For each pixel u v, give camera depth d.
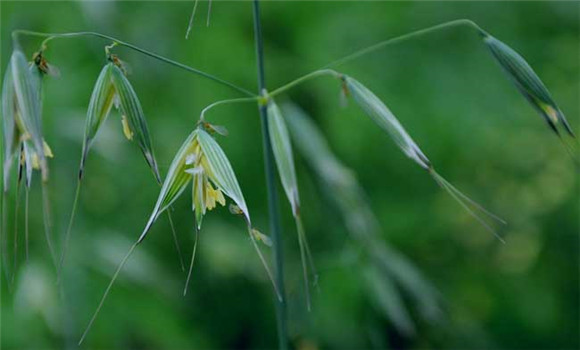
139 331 0.51
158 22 0.53
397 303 0.41
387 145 0.58
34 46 0.49
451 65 0.58
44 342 0.48
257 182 0.57
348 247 0.42
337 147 0.58
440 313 0.44
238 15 0.57
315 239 0.55
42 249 0.47
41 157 0.29
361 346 0.51
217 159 0.30
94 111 0.30
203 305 0.57
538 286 0.64
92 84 0.51
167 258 0.55
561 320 0.63
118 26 0.51
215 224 0.53
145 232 0.29
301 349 0.41
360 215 0.41
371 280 0.41
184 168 0.30
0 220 0.46
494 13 0.60
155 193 0.55
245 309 0.57
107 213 0.54
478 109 0.58
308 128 0.41
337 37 0.56
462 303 0.63
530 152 0.65
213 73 0.54
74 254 0.46
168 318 0.51
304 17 0.57
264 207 0.56
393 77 0.57
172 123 0.53
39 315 0.48
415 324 0.54
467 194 0.64
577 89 0.64
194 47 0.55
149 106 0.54
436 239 0.63
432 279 0.63
